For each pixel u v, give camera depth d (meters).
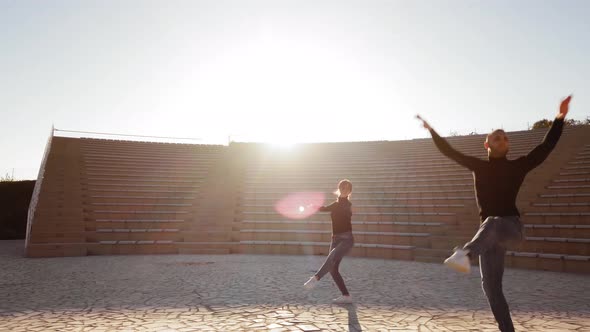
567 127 20.42
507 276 9.37
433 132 3.85
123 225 15.48
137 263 11.70
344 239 6.46
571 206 12.52
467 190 15.48
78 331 4.98
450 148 3.81
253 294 7.33
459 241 12.45
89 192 16.97
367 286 8.19
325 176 20.02
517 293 7.36
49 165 18.42
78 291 7.60
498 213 3.46
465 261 3.03
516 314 5.78
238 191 18.53
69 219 14.88
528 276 9.36
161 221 15.74
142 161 20.97
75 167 18.77
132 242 14.32
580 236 11.00
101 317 5.69
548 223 12.20
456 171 17.97
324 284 8.38
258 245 14.53
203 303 6.58
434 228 13.66
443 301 6.75
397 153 22.52
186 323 5.36
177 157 22.38
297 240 14.91
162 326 5.22
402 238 13.47
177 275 9.50
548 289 7.76
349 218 6.59
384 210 15.87
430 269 10.66
